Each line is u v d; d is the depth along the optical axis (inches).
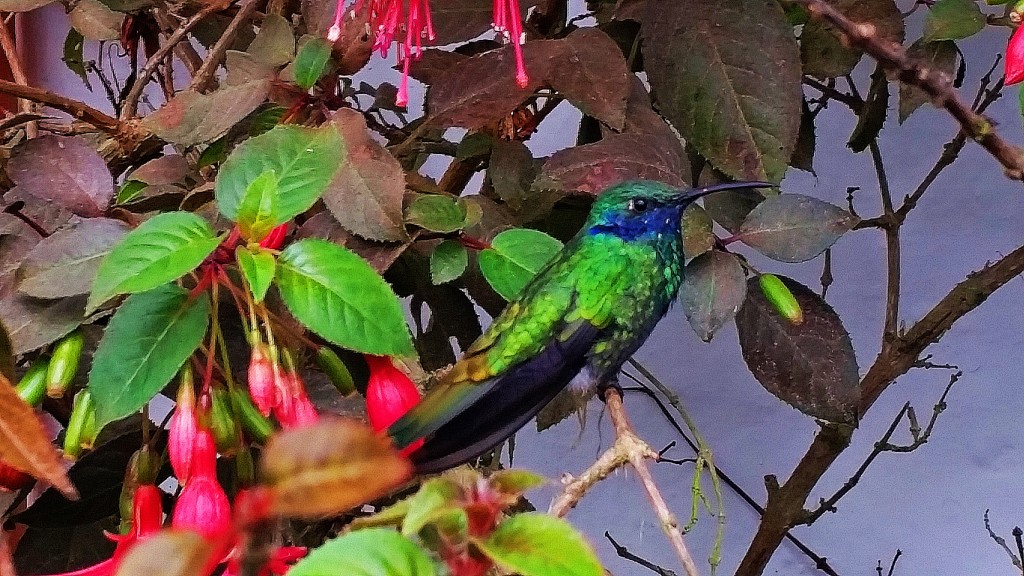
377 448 7.3
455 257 24.2
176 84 47.9
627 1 28.8
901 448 40.6
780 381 28.5
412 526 11.3
